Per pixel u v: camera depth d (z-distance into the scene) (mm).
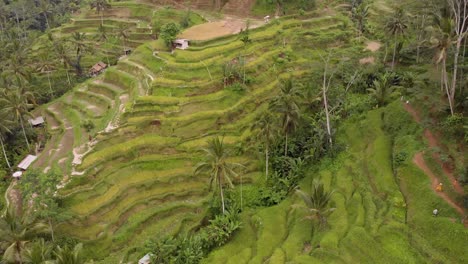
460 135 43938
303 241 40469
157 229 45906
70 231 44500
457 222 37156
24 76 74875
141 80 67312
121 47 93562
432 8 60750
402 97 55375
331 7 93562
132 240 44812
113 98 67875
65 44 93625
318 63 64875
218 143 42438
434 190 40844
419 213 39531
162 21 92000
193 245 41500
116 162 52500
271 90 64000
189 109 59375
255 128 56156
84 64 90625
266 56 69812
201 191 50125
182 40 71812
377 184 44469
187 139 55625
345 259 36438
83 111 67125
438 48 46531
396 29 65062
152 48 73188
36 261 35031
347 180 46375
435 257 34969
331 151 51156
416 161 44688
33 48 98438
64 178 50094
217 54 68938
